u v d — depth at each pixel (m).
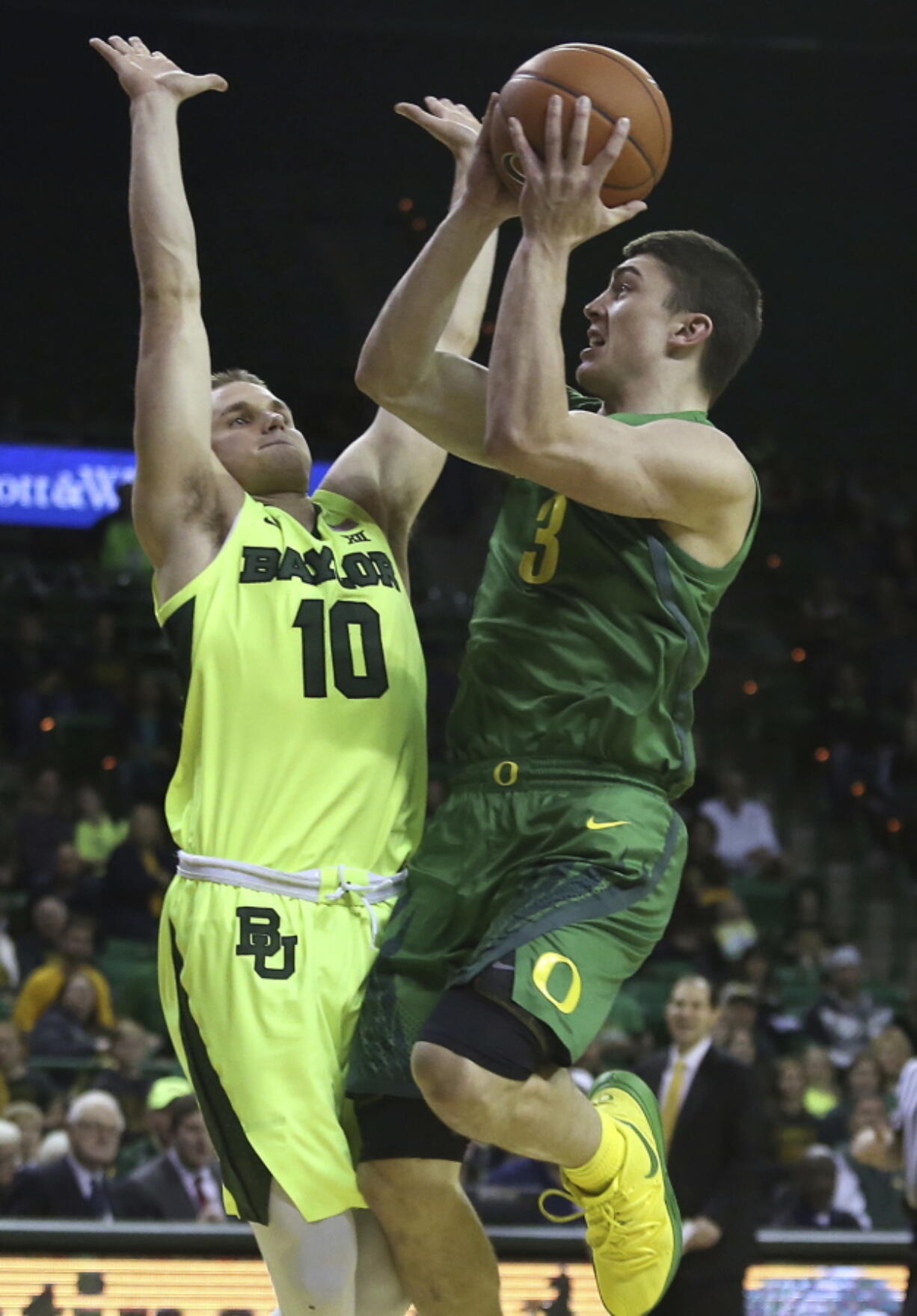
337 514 5.01
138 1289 6.33
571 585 4.46
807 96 26.05
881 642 25.50
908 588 26.83
